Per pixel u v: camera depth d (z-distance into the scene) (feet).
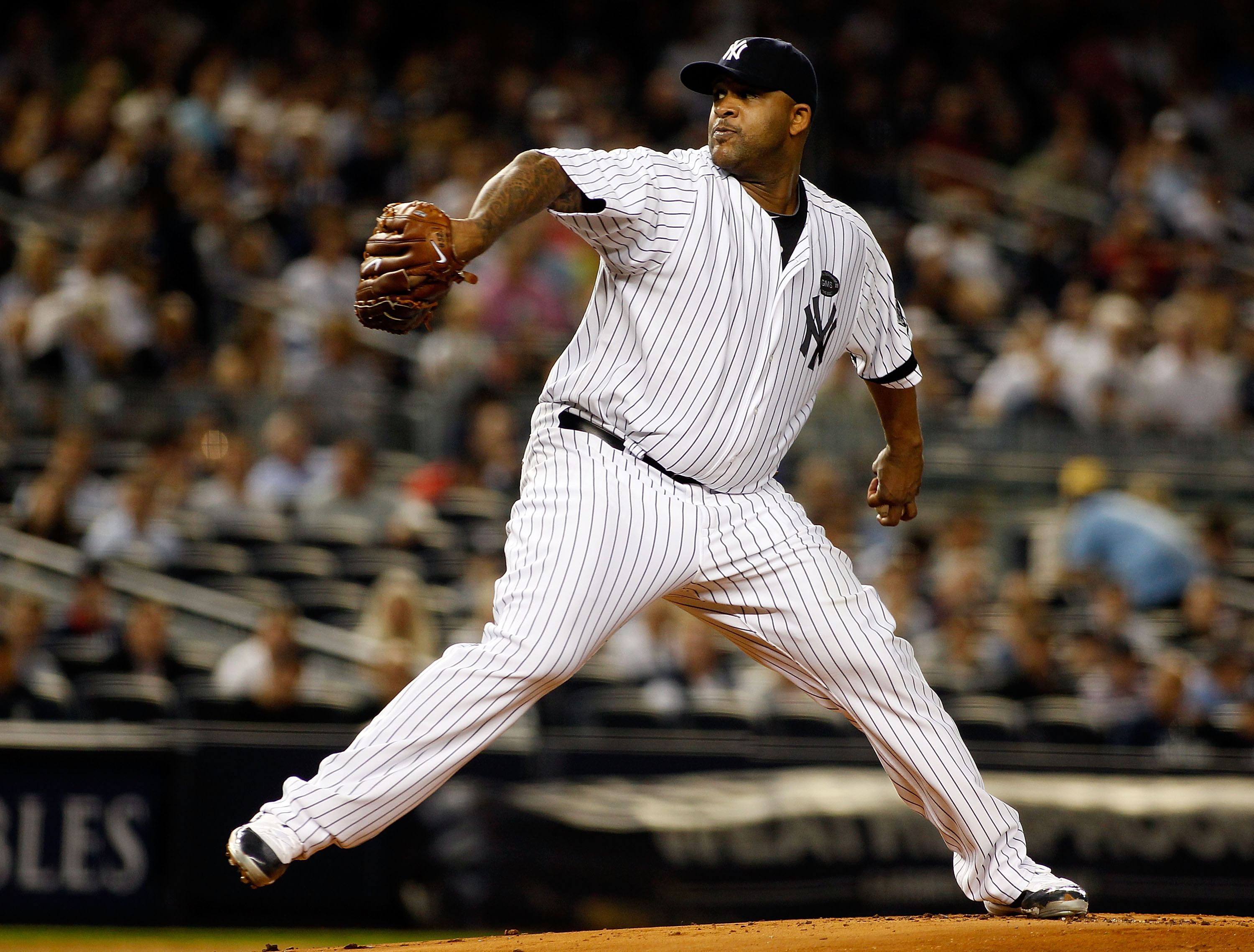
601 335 37.65
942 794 40.34
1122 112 184.85
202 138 140.97
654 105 161.17
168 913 70.85
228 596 97.81
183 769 72.23
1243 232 168.45
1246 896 78.48
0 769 70.23
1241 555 120.37
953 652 94.63
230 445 104.78
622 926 73.20
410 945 41.19
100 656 86.33
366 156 142.31
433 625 95.40
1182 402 130.52
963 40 191.42
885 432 44.91
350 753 36.40
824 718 87.20
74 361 109.60
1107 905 76.74
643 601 37.37
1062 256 151.64
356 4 176.55
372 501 105.40
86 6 156.76
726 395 37.29
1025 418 124.06
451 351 116.06
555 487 37.29
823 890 75.25
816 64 170.60
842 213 40.01
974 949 34.58
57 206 129.80
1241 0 206.49
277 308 119.44
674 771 76.02
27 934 68.54
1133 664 94.22
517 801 74.13
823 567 38.93
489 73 165.58
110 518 98.58
